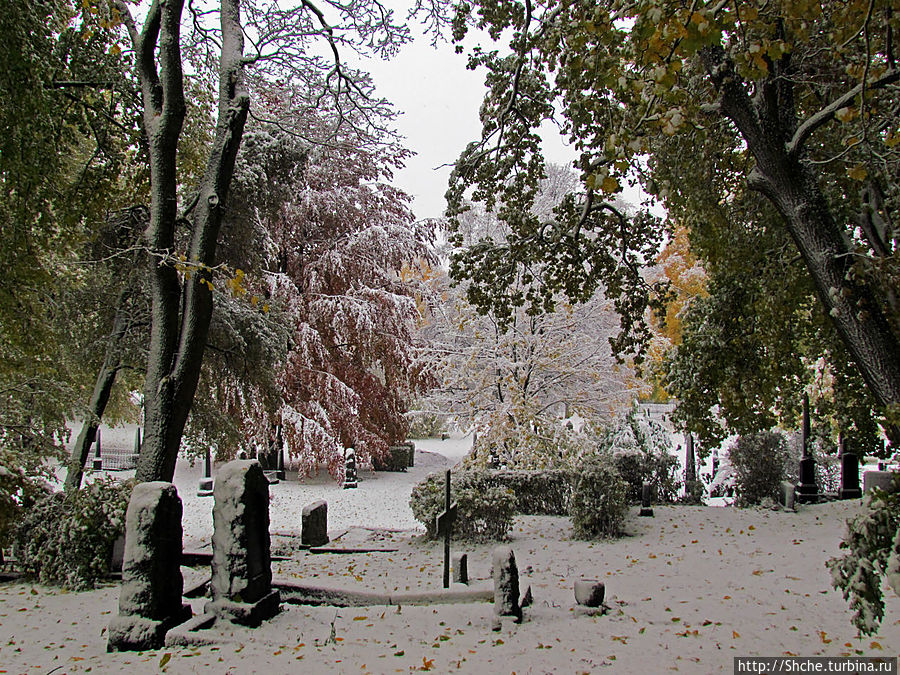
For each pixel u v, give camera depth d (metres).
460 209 10.83
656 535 11.45
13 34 8.18
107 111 11.32
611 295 12.05
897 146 7.74
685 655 5.18
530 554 10.45
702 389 11.95
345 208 22.92
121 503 8.64
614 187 4.27
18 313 10.32
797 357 12.19
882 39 6.64
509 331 19.38
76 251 12.09
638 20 4.22
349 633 5.83
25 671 4.91
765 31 5.35
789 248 10.14
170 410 8.69
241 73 9.89
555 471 14.46
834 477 17.17
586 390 19.58
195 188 12.90
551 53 7.90
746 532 11.31
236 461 6.30
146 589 5.65
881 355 5.76
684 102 4.87
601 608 6.51
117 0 9.52
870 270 5.81
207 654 5.20
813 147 8.58
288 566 10.20
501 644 5.48
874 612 4.20
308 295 22.72
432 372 22.25
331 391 21.92
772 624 6.08
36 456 10.44
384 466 26.30
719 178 10.37
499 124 9.74
